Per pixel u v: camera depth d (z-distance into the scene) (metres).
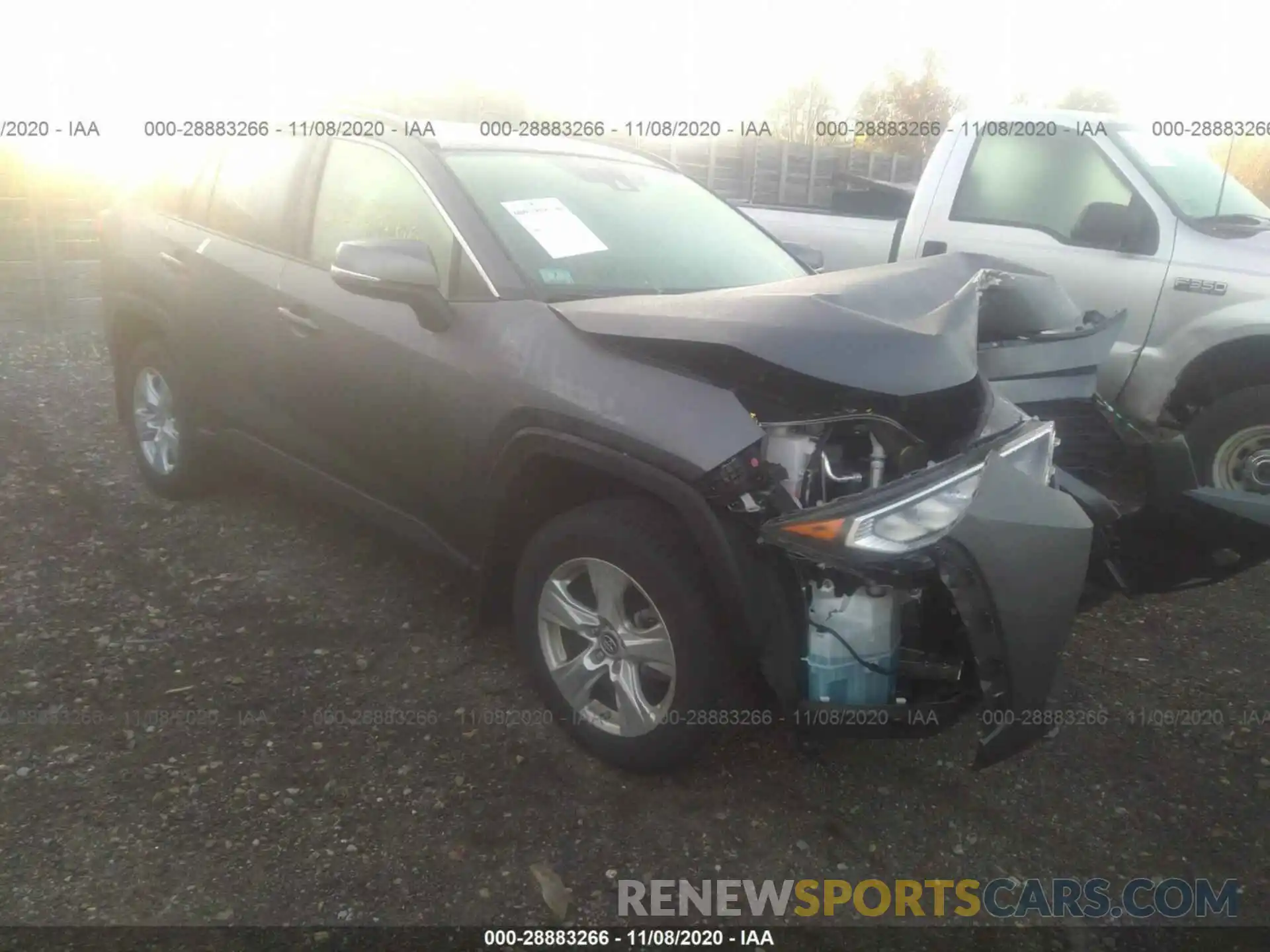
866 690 2.81
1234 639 4.21
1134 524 3.53
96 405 6.32
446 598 4.15
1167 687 3.85
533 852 2.85
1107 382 5.48
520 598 3.33
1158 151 5.66
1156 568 3.53
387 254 3.24
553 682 3.28
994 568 2.47
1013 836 3.03
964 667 2.79
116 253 4.98
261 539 4.60
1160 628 4.28
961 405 3.02
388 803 2.99
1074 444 3.69
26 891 2.58
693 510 2.78
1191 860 2.97
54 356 7.35
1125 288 5.38
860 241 6.86
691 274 3.85
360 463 3.86
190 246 4.54
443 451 3.45
